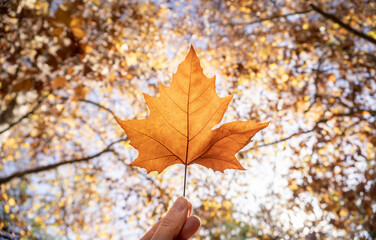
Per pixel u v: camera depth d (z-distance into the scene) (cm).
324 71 249
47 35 174
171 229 26
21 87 171
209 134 26
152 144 26
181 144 26
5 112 175
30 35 173
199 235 244
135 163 26
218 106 25
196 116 26
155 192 247
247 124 26
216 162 26
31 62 186
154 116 26
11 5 161
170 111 26
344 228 223
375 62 232
